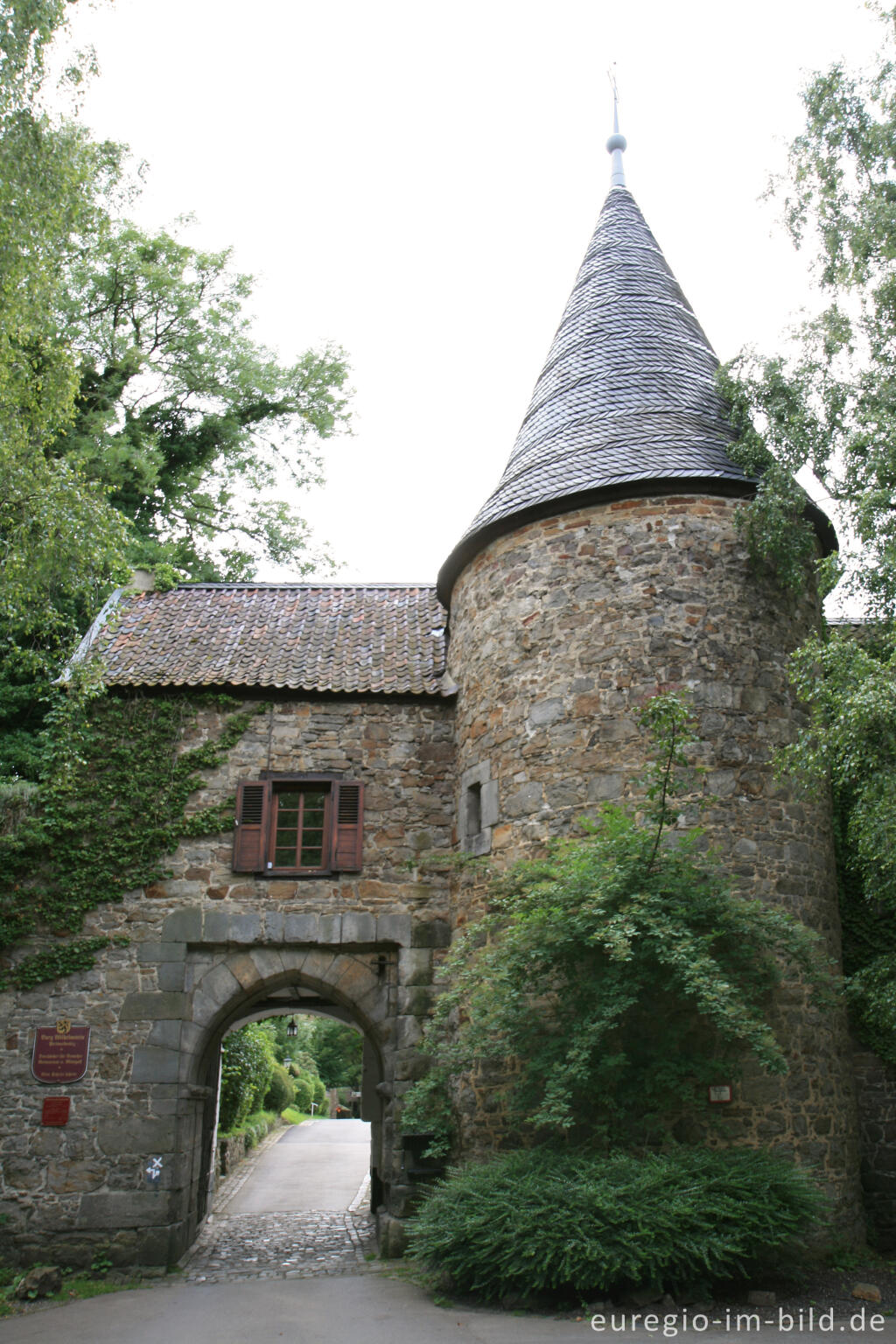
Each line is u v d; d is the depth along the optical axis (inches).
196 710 479.5
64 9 377.4
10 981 430.9
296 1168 747.4
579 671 410.6
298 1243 459.8
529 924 344.8
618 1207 284.5
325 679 488.4
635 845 339.6
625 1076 337.1
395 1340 263.6
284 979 452.1
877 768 341.1
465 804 452.8
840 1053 388.5
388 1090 434.6
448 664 502.0
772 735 400.5
